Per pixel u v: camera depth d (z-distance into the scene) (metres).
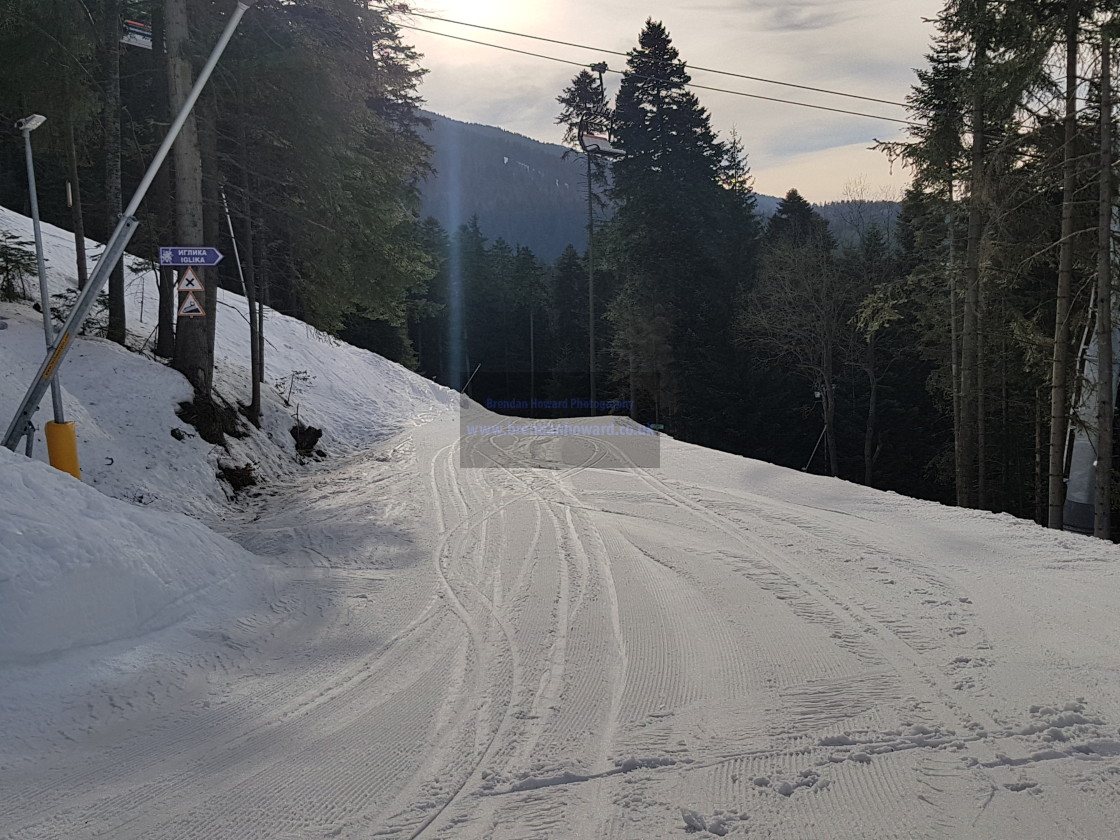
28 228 22.41
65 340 8.05
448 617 6.62
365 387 25.11
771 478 13.05
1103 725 4.20
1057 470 14.65
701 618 6.37
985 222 17.81
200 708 4.88
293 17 14.64
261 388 18.25
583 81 40.50
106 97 13.61
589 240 41.38
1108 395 13.93
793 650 5.55
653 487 12.52
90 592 5.50
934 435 35.69
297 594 7.32
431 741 4.37
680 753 4.14
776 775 3.86
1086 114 13.89
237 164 15.23
